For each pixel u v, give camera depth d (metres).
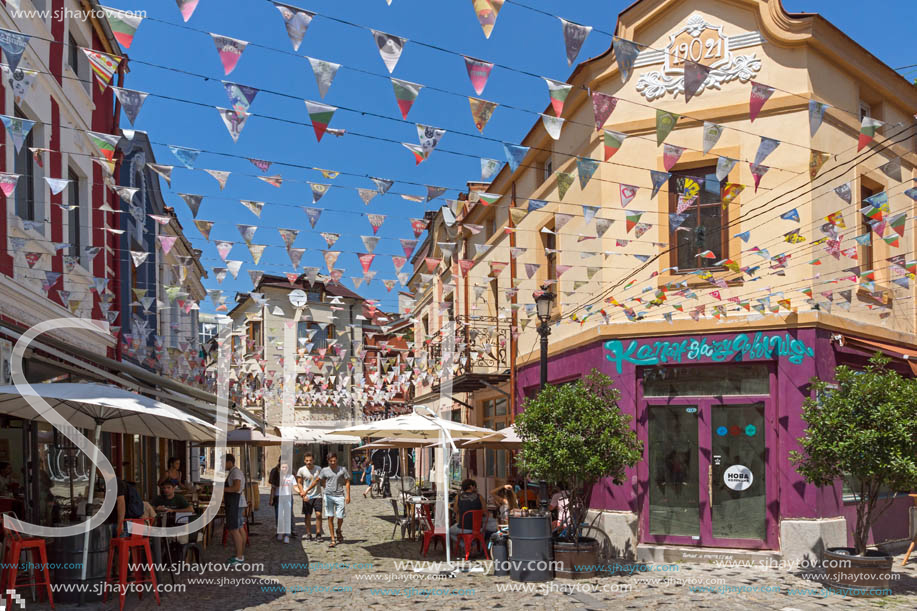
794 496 10.65
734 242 11.41
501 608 8.13
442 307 14.93
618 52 5.23
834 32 11.37
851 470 8.58
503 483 18.58
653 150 11.84
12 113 9.92
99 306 14.30
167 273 24.77
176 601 8.61
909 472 8.19
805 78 11.16
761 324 11.07
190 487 17.89
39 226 10.98
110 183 7.35
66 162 12.27
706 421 11.38
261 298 12.52
